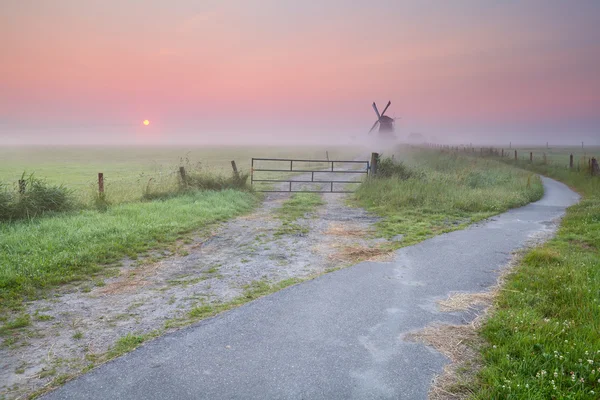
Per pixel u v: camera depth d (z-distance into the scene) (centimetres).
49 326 489
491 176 2094
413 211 1313
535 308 514
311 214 1319
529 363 377
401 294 589
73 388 354
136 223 997
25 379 372
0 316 516
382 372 380
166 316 517
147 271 711
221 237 978
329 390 351
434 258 788
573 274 619
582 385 340
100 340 450
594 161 2227
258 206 1479
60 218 1023
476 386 354
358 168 3319
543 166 3091
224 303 560
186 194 1507
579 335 425
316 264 757
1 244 782
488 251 842
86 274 685
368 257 800
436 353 416
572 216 1197
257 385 358
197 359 403
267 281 657
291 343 437
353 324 486
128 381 364
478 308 538
